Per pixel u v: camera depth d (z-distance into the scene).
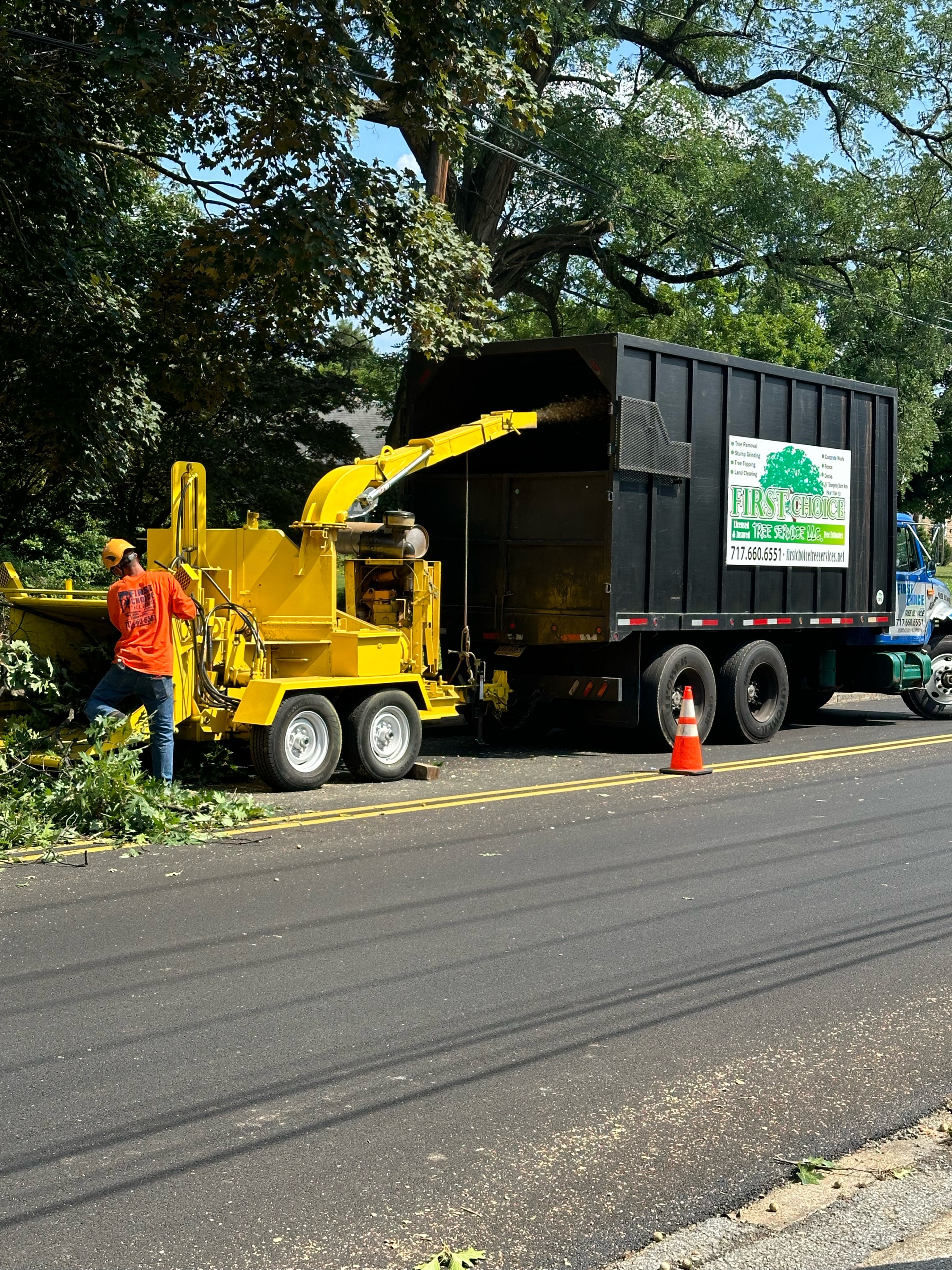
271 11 12.70
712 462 14.66
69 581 12.14
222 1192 4.26
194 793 10.29
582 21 25.64
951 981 6.52
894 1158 4.55
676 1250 3.91
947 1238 3.95
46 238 15.48
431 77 13.68
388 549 12.65
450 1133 4.71
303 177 13.48
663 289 32.25
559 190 27.66
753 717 15.40
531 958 6.75
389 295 14.33
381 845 9.35
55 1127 4.72
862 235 31.78
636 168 26.72
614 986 6.34
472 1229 4.05
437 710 12.90
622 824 10.25
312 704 11.55
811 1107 4.98
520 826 10.10
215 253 14.90
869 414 17.20
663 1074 5.29
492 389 15.48
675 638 14.88
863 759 14.06
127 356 16.31
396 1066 5.31
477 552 14.57
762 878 8.55
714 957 6.82
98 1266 3.80
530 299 36.12
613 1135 4.72
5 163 14.73
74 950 6.76
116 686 10.56
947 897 8.15
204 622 11.13
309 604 11.87
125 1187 4.28
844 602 16.86
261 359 17.55
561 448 15.26
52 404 16.28
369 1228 4.04
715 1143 4.66
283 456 24.86
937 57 31.00
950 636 18.94
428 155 20.45
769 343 41.88
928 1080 5.27
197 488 11.45
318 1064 5.32
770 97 30.34
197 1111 4.87
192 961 6.60
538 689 14.47
